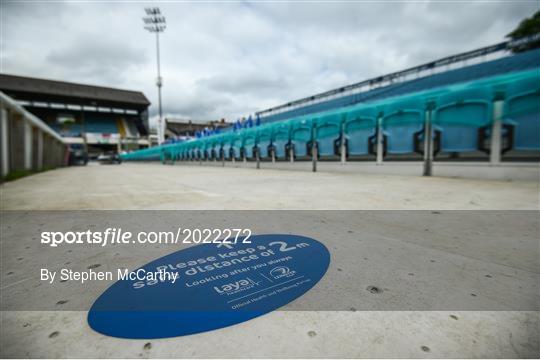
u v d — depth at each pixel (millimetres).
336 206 4363
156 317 1454
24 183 9289
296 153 15047
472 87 8117
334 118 12602
